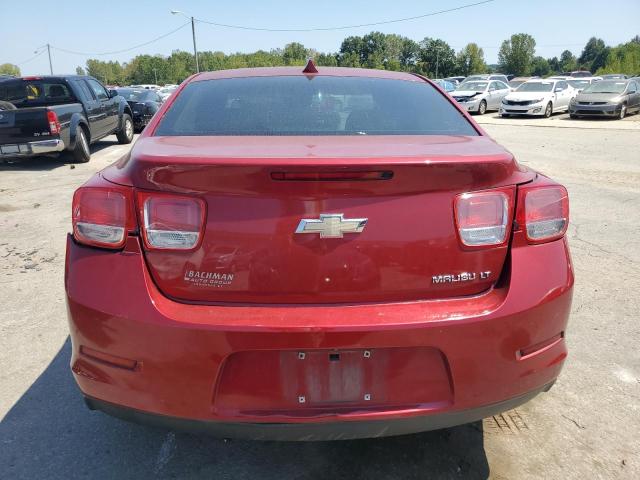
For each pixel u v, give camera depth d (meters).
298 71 3.03
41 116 9.55
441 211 1.85
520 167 2.11
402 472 2.31
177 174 1.80
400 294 1.87
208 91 2.76
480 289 1.92
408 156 1.82
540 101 20.52
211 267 1.83
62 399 2.82
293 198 1.78
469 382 1.88
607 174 8.92
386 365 1.85
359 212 1.80
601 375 3.02
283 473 2.31
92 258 1.91
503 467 2.33
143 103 16.70
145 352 1.82
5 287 4.31
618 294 4.08
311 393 1.85
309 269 1.82
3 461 2.36
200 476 2.29
